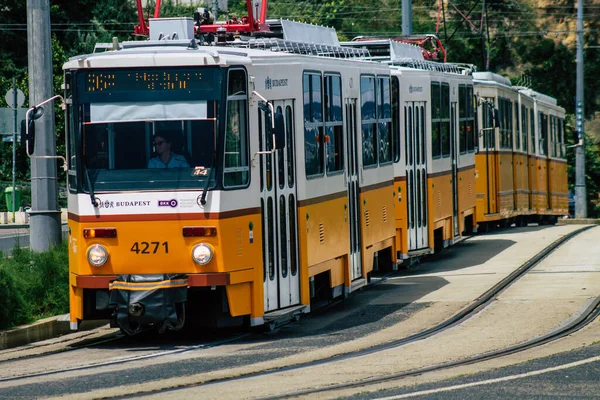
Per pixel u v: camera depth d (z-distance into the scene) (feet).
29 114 114.21
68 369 100.83
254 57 118.01
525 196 289.74
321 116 135.64
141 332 126.82
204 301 117.29
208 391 87.25
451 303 140.05
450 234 208.13
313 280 132.87
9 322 120.47
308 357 104.32
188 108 113.19
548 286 151.12
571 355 101.71
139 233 112.78
